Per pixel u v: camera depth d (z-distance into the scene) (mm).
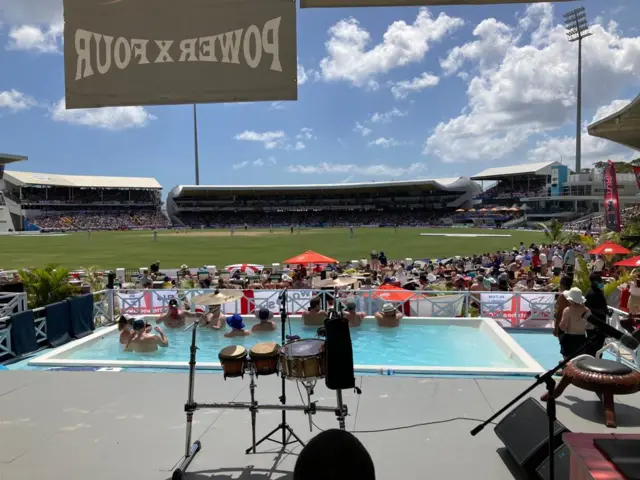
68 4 4555
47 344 10734
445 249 46844
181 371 8281
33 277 14469
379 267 26609
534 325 12766
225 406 4754
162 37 4496
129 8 4512
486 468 4492
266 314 12180
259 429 5445
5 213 110625
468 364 9797
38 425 5613
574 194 101938
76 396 6566
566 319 7281
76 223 127750
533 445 4270
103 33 4531
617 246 20391
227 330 13141
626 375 5270
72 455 4859
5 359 9430
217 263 36562
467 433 5246
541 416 4469
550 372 4125
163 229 115250
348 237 67000
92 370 8258
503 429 4766
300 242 57750
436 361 10055
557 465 3996
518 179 140750
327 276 19266
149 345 11008
